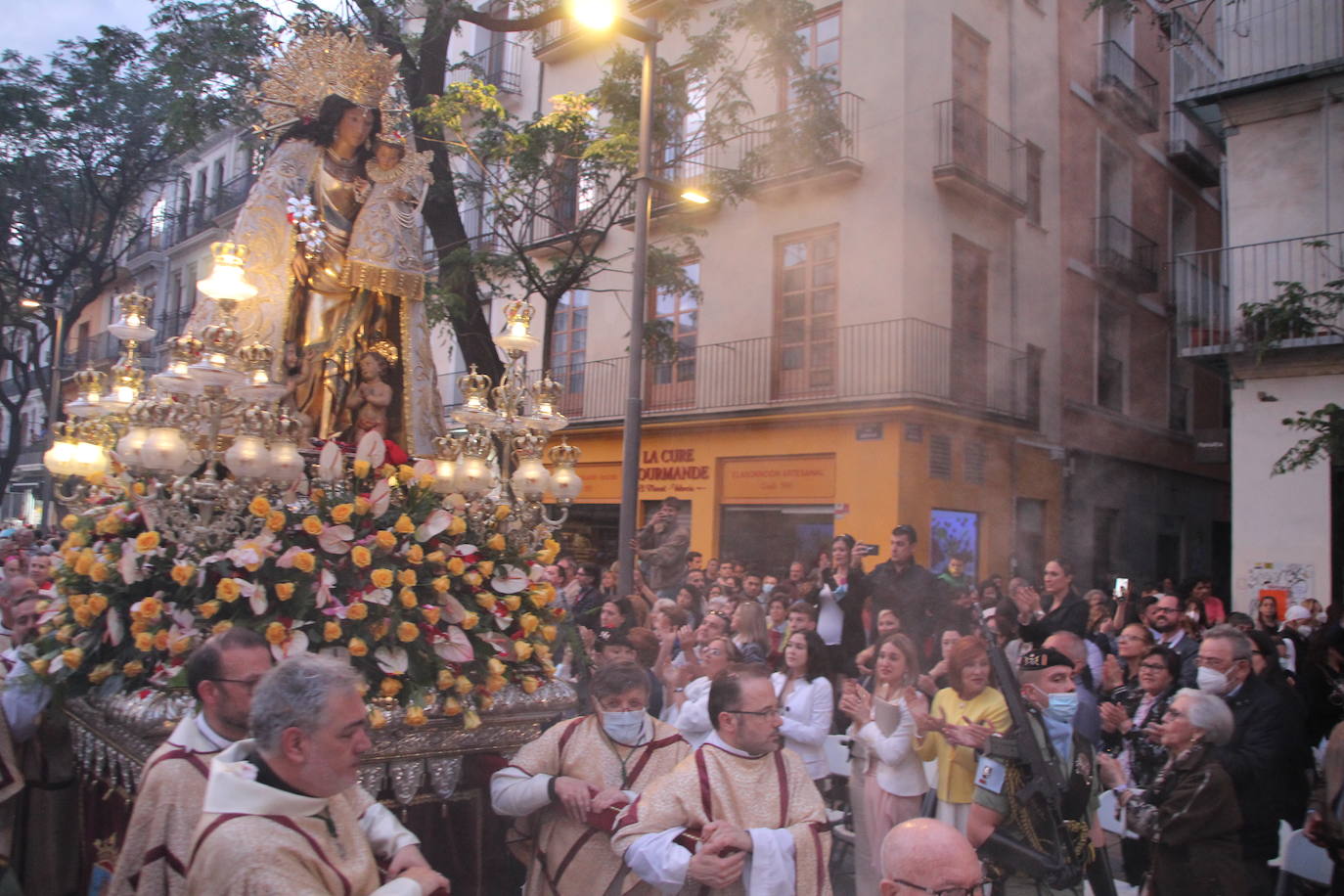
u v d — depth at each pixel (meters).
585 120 11.16
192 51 9.38
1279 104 9.46
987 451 11.83
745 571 10.94
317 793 1.85
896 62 11.38
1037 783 3.15
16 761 3.28
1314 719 5.30
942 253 11.42
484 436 3.62
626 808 2.63
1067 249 11.88
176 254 19.20
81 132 14.66
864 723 4.21
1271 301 8.62
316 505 3.20
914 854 2.12
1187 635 5.24
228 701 2.28
